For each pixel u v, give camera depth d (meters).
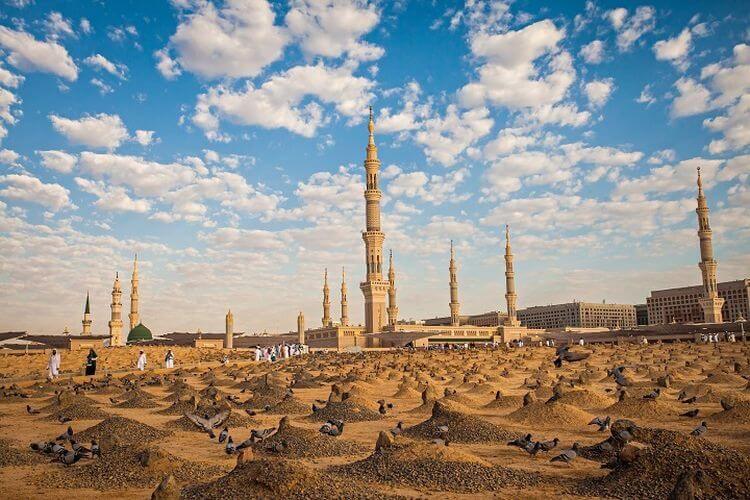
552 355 113.94
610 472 20.34
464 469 20.70
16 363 109.56
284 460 18.75
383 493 18.56
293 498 17.11
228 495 17.36
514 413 34.78
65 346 169.25
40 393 54.16
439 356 115.06
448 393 44.00
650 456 19.81
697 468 18.77
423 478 20.19
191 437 30.42
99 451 23.50
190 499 17.59
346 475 21.08
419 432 29.06
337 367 91.56
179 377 75.75
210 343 192.75
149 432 30.22
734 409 32.03
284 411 40.00
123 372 82.81
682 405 38.03
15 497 19.33
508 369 80.62
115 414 40.34
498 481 20.00
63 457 23.05
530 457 24.06
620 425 23.97
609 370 67.12
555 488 19.50
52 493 19.81
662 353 101.19
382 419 36.25
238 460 20.64
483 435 27.81
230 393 57.06
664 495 17.91
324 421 35.50
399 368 85.81
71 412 38.75
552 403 34.19
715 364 74.44
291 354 136.88
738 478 18.25
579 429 31.00
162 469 21.62
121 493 19.78
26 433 32.75
